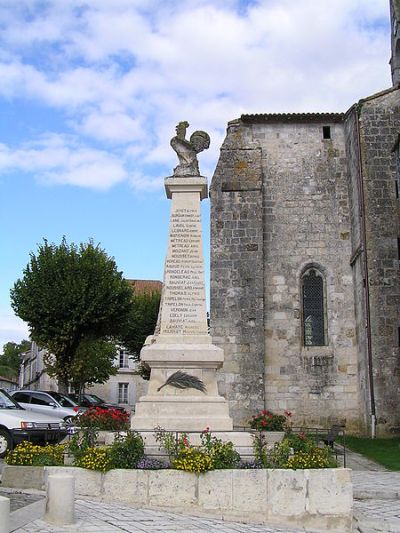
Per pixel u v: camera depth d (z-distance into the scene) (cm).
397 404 2516
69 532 866
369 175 2714
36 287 3672
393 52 3503
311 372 2717
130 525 927
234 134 2908
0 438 1694
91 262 3756
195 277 1520
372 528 1102
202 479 1100
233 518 1073
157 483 1111
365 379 2573
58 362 3806
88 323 3709
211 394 1435
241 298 2702
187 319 1499
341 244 2836
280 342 2741
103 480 1130
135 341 5069
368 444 2320
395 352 2556
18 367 12769
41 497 1112
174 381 1434
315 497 1085
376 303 2598
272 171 2900
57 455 1257
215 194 2802
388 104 2778
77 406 2881
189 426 1379
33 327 3725
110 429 1437
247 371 2633
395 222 2669
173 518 1013
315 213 2864
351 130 2822
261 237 2755
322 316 2795
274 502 1085
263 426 2089
